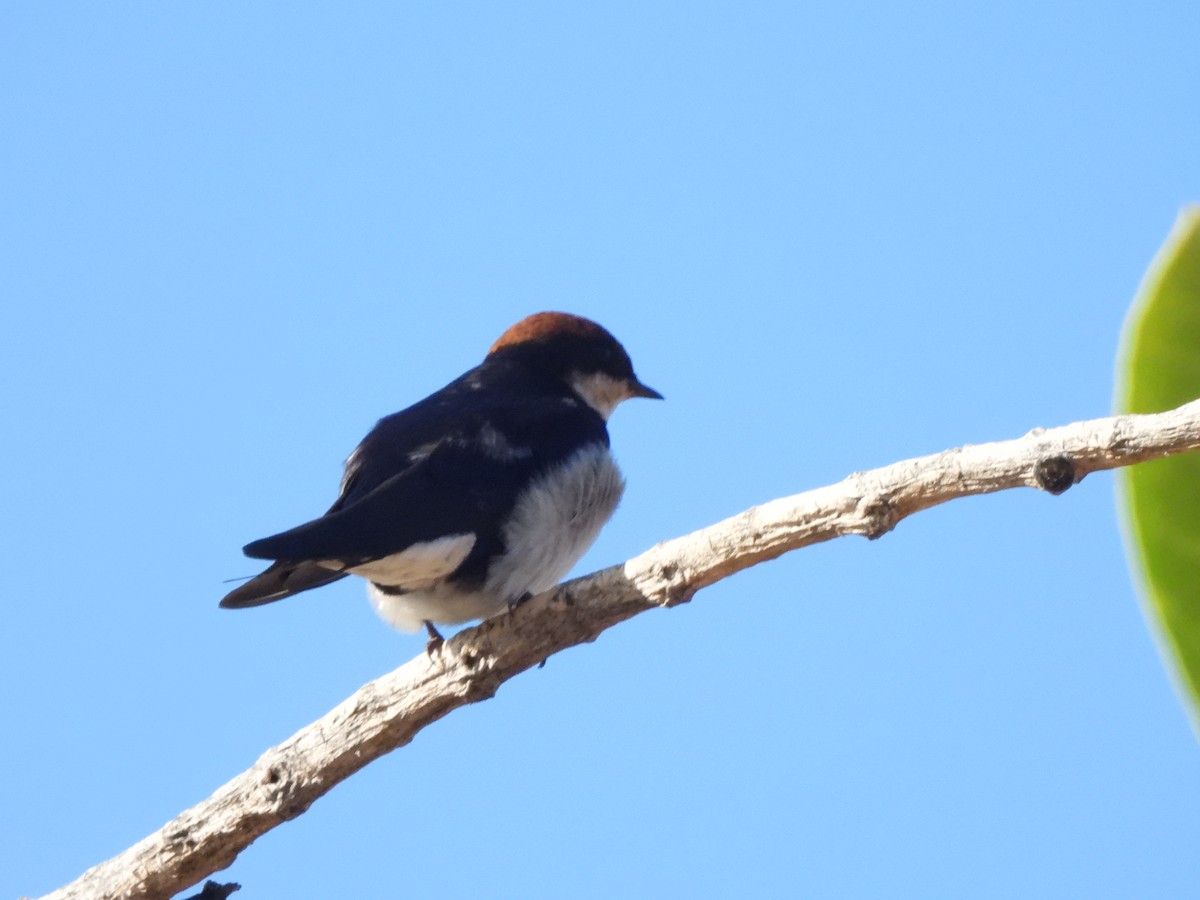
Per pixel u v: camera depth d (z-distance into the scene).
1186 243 6.49
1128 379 6.73
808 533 7.76
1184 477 6.49
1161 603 6.34
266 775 8.83
